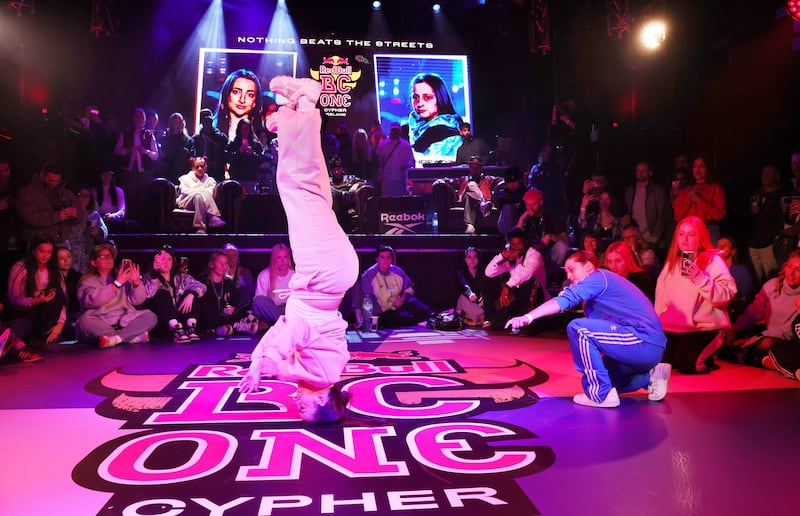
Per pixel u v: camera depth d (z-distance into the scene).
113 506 2.43
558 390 4.41
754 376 4.91
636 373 4.12
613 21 11.69
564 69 13.42
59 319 6.65
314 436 3.33
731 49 11.00
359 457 2.99
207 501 2.47
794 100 9.75
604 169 11.17
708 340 4.98
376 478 2.71
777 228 7.51
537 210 8.31
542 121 13.95
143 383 4.66
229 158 10.99
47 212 7.27
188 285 6.92
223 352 6.04
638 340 3.94
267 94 14.99
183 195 9.28
